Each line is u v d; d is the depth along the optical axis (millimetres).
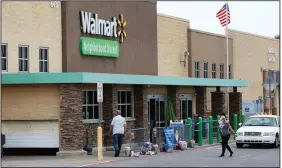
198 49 40750
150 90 33750
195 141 30688
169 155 25281
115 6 31562
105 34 30547
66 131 25312
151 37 35062
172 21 38156
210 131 31984
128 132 30172
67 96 25297
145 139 26656
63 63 27984
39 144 25688
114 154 25766
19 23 26188
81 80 24969
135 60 33406
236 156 24688
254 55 50000
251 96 49375
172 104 35312
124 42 32375
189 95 38406
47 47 27453
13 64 25938
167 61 37531
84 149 25984
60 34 28031
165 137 26938
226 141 24547
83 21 28875
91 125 27422
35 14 26938
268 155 25219
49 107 25500
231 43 45844
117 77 27656
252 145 31234
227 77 40812
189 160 22906
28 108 25703
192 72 39875
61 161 22859
